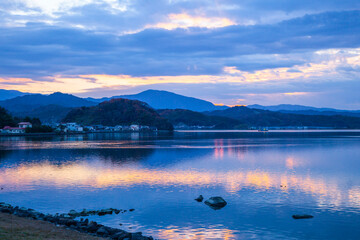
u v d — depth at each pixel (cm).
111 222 4112
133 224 4056
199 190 5856
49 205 4834
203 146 16050
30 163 9138
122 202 5034
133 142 19200
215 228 3956
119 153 12238
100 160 9944
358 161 9812
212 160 10100
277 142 19388
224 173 7631
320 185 6288
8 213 3972
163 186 6169
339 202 5084
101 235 3459
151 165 8925
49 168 8244
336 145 16500
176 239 3603
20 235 2905
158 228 3928
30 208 4550
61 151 12838
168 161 9825
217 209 4700
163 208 4734
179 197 5353
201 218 4303
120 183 6419
